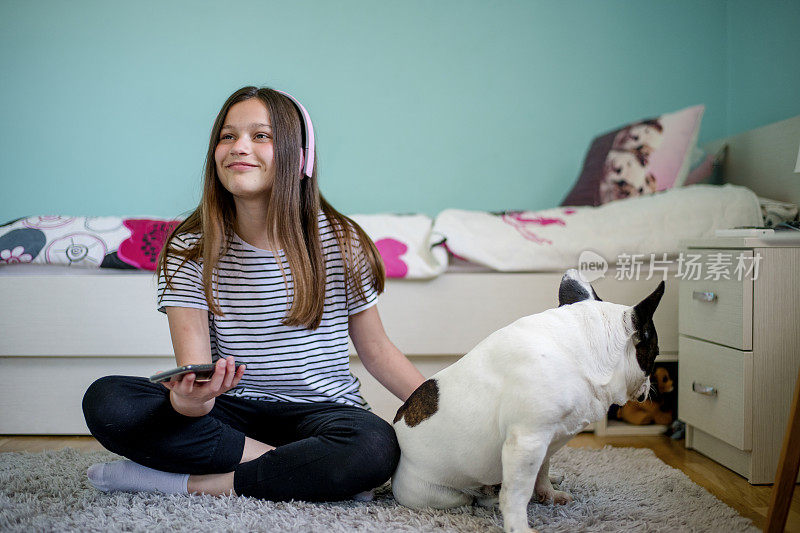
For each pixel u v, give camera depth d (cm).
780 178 220
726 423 154
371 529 104
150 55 295
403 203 300
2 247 190
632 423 194
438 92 296
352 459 112
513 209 297
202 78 295
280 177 123
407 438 114
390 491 129
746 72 270
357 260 135
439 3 294
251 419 129
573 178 296
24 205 299
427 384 115
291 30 295
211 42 295
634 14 290
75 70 295
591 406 103
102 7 294
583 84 293
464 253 191
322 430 117
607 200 231
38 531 105
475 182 298
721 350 156
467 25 294
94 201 298
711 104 288
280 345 127
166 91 296
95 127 296
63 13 294
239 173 121
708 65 288
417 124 297
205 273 124
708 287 163
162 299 124
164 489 122
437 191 299
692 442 175
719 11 287
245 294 127
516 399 98
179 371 96
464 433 105
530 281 193
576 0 291
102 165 297
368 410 126
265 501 116
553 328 104
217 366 101
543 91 295
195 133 296
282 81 296
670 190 208
